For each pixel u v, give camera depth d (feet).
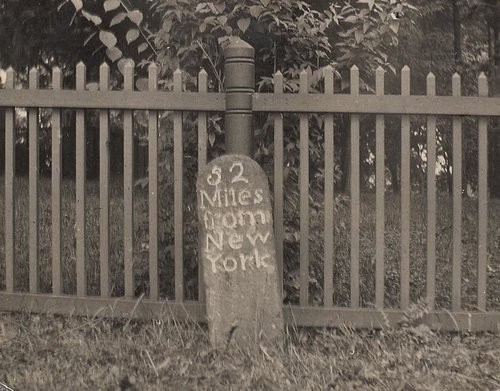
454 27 43.45
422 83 43.50
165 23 14.44
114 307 13.55
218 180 12.39
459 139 13.17
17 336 13.02
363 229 25.05
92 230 22.21
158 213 14.20
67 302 13.66
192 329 13.29
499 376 11.37
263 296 12.30
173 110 13.30
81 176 13.61
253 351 12.12
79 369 11.59
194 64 14.75
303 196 13.29
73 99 13.34
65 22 40.34
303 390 10.71
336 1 17.28
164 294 14.92
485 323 13.16
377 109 12.94
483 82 12.93
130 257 13.62
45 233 21.85
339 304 15.90
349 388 10.82
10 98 13.47
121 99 13.28
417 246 23.81
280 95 12.98
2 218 25.44
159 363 11.79
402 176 13.26
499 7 43.34
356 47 14.51
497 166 48.37
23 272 17.93
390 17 14.52
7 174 13.79
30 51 43.16
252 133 13.07
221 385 10.94
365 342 12.84
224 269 12.35
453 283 13.34
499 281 19.49
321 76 14.02
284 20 14.39
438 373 11.39
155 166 13.46
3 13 40.70
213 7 13.91
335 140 23.20
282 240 13.30
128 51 28.02
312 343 13.10
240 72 12.82
